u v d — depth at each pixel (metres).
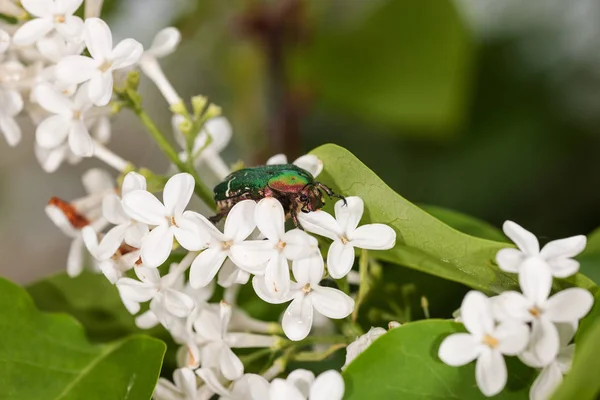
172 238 0.24
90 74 0.25
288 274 0.23
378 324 0.26
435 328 0.23
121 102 0.26
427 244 0.24
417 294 0.27
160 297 0.24
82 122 0.26
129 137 0.44
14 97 0.26
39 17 0.25
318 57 0.38
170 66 0.41
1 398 0.25
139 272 0.24
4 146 0.48
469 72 0.37
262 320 0.28
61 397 0.25
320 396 0.22
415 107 0.38
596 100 0.40
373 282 0.26
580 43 0.41
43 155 0.28
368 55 0.38
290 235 0.23
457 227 0.28
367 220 0.24
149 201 0.24
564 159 0.39
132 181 0.24
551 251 0.22
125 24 0.39
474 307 0.22
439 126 0.38
